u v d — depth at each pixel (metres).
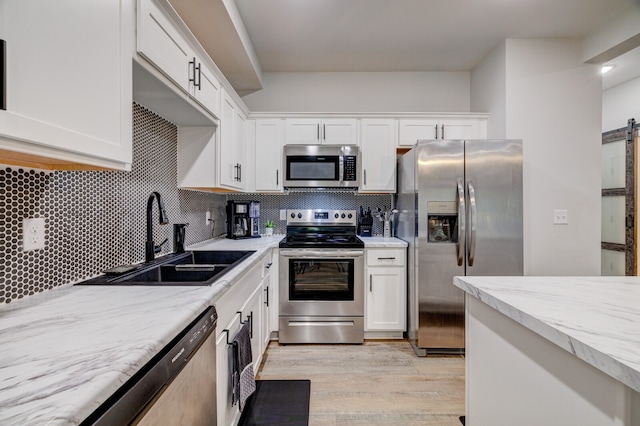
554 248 2.73
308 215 3.16
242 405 1.57
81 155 0.86
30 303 0.98
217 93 2.03
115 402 0.59
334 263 2.66
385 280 2.68
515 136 2.74
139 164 1.69
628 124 3.50
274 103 3.39
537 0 2.23
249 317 1.72
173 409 0.80
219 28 2.21
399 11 2.35
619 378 0.55
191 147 2.12
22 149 0.68
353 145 2.96
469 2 2.25
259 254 2.01
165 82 1.35
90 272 1.32
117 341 0.71
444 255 2.44
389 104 3.39
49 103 0.73
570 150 2.75
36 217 1.06
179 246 2.01
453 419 1.72
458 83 3.39
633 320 0.76
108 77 0.95
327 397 1.91
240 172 2.66
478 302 1.12
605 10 2.35
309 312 2.65
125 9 1.03
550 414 0.77
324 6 2.27
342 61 3.16
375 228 3.32
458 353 2.48
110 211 1.45
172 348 0.82
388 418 1.73
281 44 2.81
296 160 2.94
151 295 1.08
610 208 3.74
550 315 0.79
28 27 0.67
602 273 3.84
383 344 2.66
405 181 2.78
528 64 2.74
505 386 0.96
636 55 2.90
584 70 2.75
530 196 2.74
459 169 2.42
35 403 0.48
